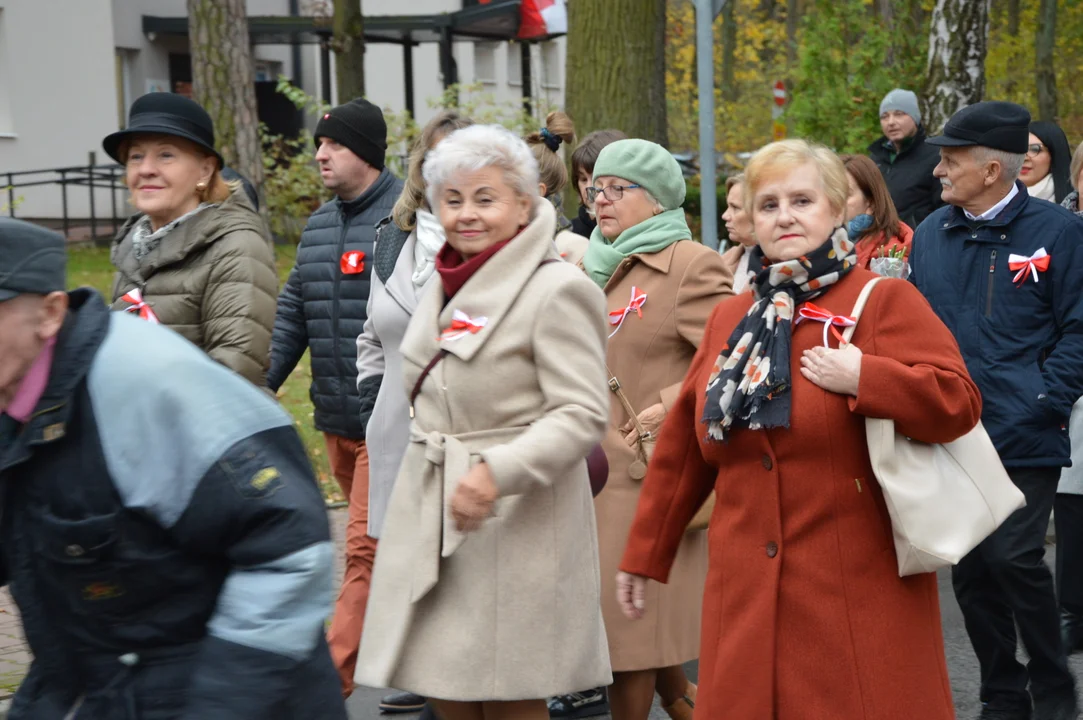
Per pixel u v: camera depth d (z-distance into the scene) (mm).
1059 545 7699
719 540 4570
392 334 6141
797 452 4328
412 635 4738
